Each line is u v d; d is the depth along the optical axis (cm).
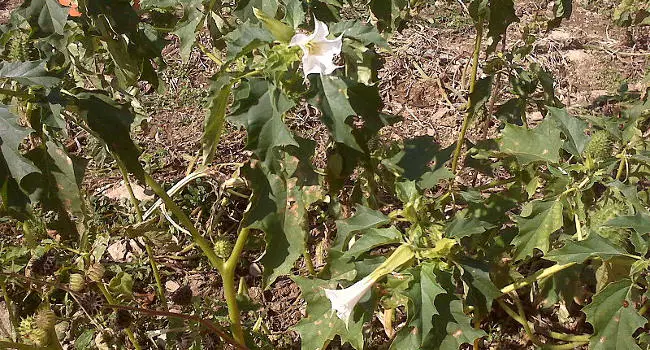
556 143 240
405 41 536
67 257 311
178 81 495
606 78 491
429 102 478
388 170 271
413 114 466
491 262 259
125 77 261
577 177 239
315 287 238
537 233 230
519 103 319
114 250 356
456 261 212
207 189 376
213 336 254
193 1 254
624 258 234
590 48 527
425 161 253
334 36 192
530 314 315
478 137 432
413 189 217
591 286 316
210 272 349
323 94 185
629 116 288
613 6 579
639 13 450
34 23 210
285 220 205
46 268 249
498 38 296
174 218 356
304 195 209
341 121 184
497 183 293
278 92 181
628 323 204
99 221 359
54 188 217
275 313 330
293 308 331
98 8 221
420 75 500
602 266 253
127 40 236
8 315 254
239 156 420
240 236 228
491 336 308
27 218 209
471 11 287
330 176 226
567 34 544
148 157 418
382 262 212
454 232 207
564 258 208
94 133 206
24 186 206
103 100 206
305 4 241
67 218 235
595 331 207
